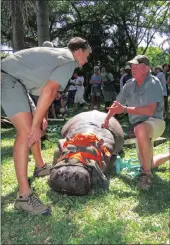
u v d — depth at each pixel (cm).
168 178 472
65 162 409
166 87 998
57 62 352
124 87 480
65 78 349
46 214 364
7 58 366
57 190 407
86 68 1897
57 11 1975
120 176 480
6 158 566
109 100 1162
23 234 329
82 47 366
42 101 342
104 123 452
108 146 482
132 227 336
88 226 338
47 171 469
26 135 361
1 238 322
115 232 325
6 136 764
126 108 445
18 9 1089
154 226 336
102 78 1171
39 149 462
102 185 427
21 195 370
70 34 2022
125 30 1970
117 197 407
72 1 1981
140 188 430
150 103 440
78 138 438
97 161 429
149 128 445
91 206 385
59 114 1080
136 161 529
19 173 367
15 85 361
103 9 1945
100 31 1980
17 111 358
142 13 2053
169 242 311
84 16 2039
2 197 412
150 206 384
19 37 1133
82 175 393
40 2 976
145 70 446
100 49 1973
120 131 565
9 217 361
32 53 361
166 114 952
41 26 984
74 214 367
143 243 307
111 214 365
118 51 1989
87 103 1598
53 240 316
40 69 356
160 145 650
